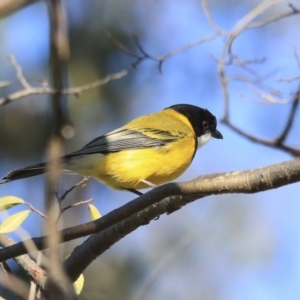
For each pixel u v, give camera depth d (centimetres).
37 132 1481
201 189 585
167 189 602
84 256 764
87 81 1445
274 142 916
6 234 794
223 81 995
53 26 406
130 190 1052
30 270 738
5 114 1475
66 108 416
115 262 1452
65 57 409
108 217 621
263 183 563
